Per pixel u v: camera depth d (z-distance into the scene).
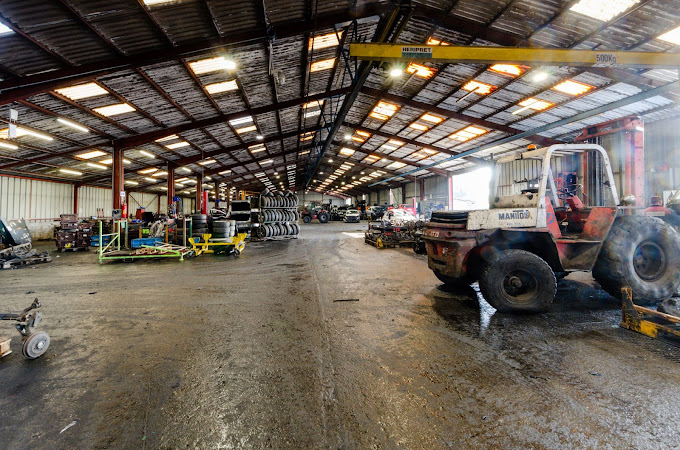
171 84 8.52
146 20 5.90
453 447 1.57
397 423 1.77
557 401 1.96
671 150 10.85
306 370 2.42
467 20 7.38
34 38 5.66
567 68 8.64
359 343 2.93
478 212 3.89
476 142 16.59
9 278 6.37
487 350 2.73
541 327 3.28
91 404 2.01
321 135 21.17
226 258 9.02
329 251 10.38
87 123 9.95
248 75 9.15
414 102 13.00
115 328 3.41
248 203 15.34
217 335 3.17
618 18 6.42
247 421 1.81
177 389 2.17
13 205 16.20
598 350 2.69
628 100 9.43
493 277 3.67
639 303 3.88
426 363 2.50
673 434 1.63
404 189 33.62
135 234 12.28
